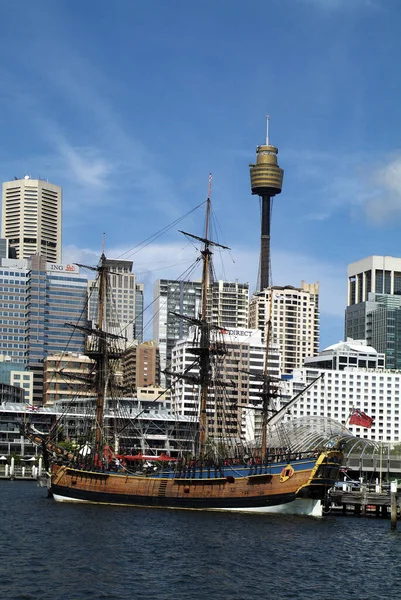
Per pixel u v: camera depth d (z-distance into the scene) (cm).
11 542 13450
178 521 16762
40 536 14212
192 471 19188
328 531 16325
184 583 10825
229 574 11512
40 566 11488
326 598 10394
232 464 19025
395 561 13250
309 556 13325
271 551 13588
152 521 16638
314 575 11788
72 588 10269
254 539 14750
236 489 18762
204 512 18600
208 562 12306
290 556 13225
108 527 15562
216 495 18900
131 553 12762
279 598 10269
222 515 18088
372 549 14350
